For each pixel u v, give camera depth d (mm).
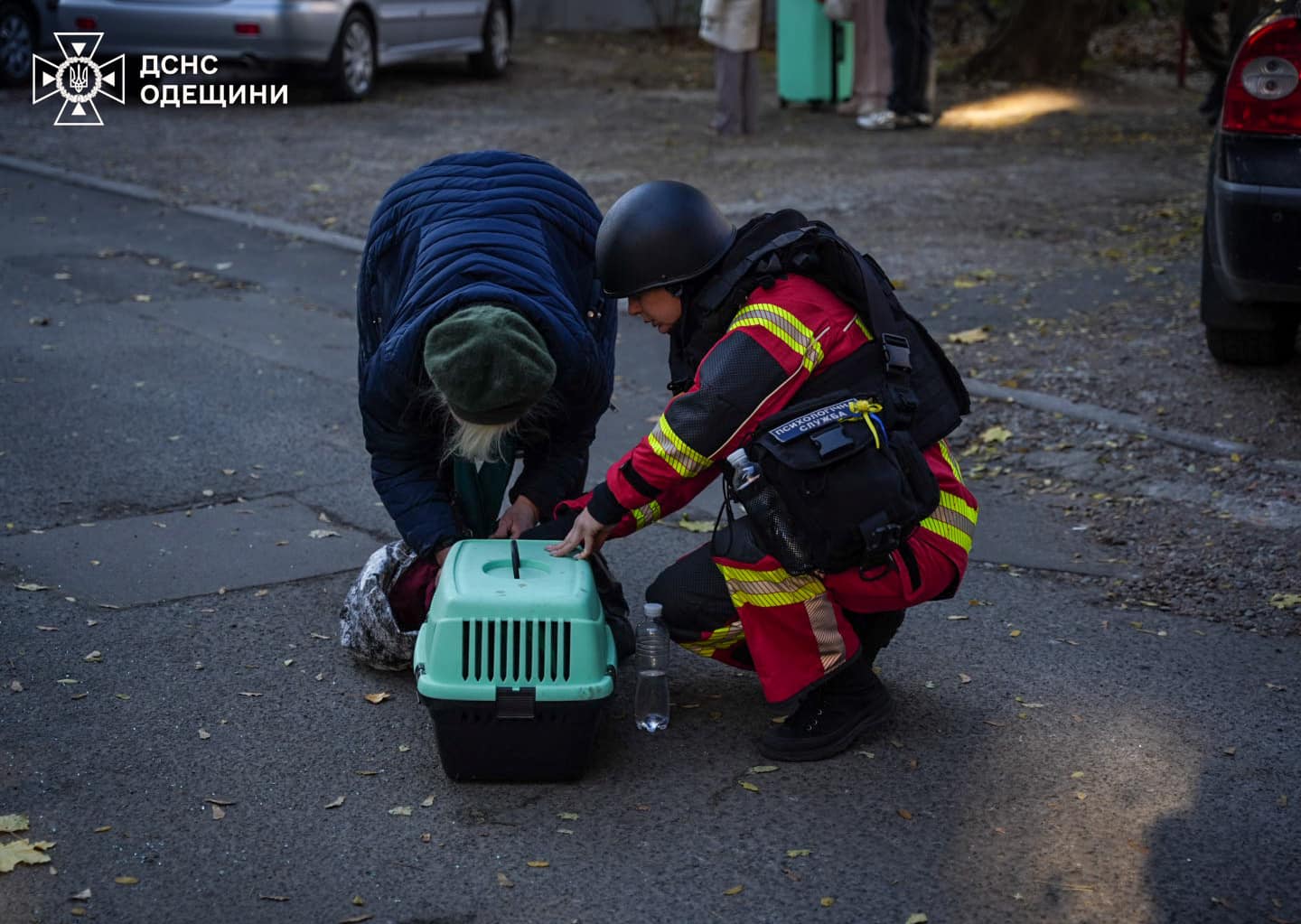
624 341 7242
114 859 3074
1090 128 13195
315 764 3479
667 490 3344
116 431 5832
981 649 4109
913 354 3404
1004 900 2969
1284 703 3797
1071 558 4723
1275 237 5496
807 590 3355
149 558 4656
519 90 15672
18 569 4539
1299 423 5730
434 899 2961
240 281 8367
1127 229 9219
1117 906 2951
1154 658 4055
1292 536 4797
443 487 3744
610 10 20953
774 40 20016
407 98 14891
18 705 3717
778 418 3209
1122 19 21766
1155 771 3461
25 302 7773
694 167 11234
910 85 13102
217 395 6328
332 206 10094
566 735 3303
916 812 3291
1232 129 5574
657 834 3203
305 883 3004
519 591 3262
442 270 3451
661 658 3637
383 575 3883
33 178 11070
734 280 3279
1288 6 5453
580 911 2924
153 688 3830
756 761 3521
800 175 10938
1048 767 3480
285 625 4219
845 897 2979
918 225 9398
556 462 3762
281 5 13484
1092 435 5715
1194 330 6965
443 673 3240
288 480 5387
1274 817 3270
